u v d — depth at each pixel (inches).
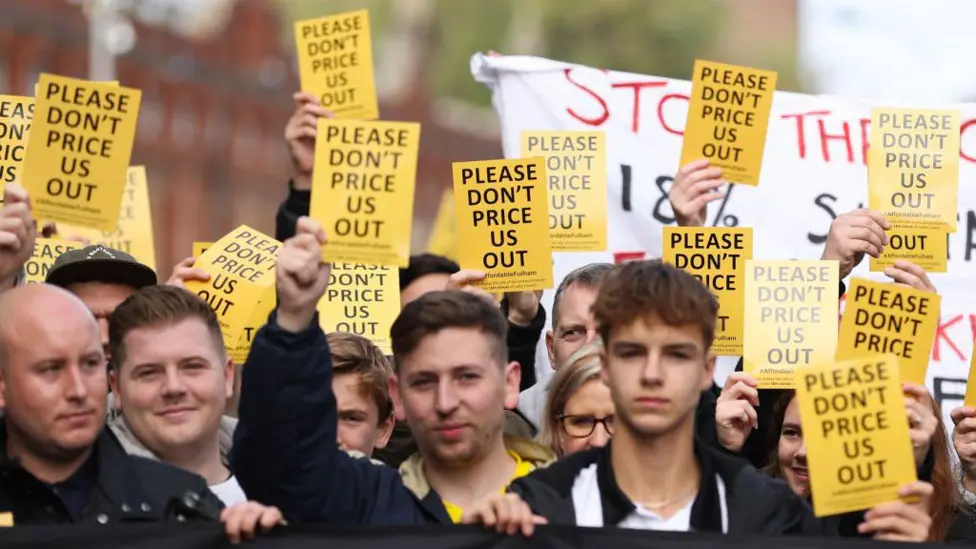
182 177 1496.1
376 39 1972.2
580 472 345.1
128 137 388.2
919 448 375.9
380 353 429.1
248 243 442.0
